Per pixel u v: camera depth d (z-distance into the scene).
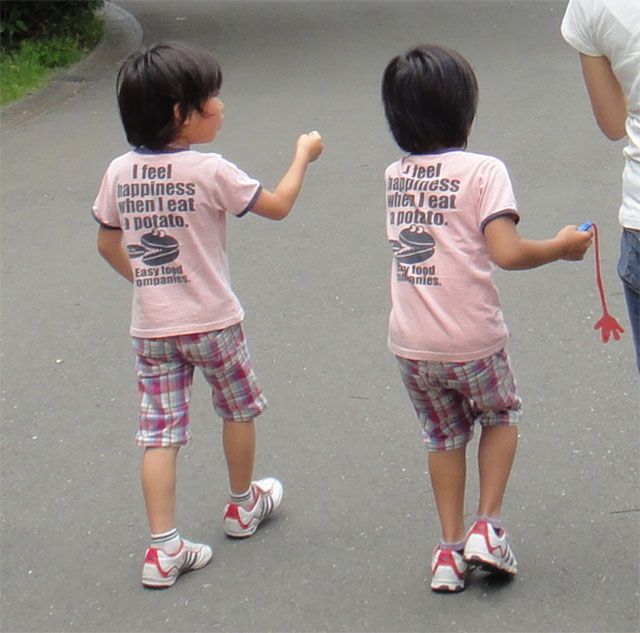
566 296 5.04
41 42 10.75
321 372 4.57
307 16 12.05
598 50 2.88
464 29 10.94
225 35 11.43
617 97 2.94
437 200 3.01
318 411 4.26
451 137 3.04
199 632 3.13
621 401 4.13
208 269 3.28
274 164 7.33
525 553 3.33
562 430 3.96
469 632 3.04
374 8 12.20
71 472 4.02
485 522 3.14
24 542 3.62
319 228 6.17
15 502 3.85
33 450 4.18
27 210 6.89
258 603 3.23
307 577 3.33
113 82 9.93
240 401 3.42
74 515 3.76
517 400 3.21
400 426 4.11
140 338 3.33
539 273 5.28
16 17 10.73
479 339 3.02
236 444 3.45
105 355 4.94
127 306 5.44
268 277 5.57
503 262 2.94
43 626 3.21
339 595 3.24
